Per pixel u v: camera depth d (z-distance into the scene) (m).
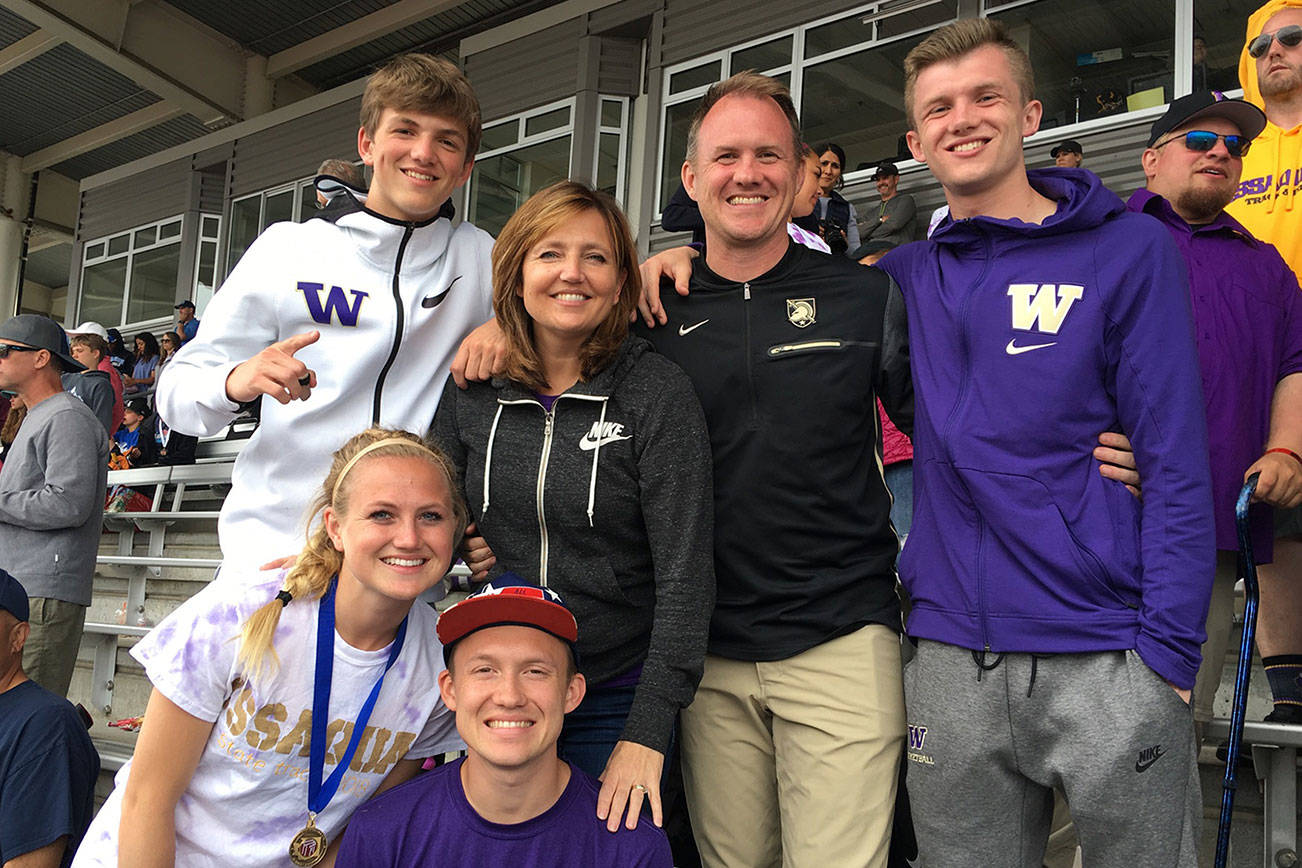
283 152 12.87
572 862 1.68
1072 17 7.11
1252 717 2.64
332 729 1.83
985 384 1.78
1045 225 1.78
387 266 2.16
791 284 2.04
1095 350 1.72
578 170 9.63
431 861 1.70
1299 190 2.84
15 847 2.33
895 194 7.04
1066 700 1.66
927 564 1.84
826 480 1.93
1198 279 2.29
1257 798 2.47
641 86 9.82
